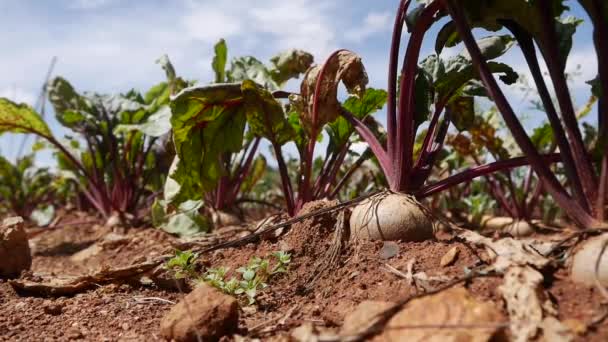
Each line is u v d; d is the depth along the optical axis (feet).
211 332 1.24
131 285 1.79
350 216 1.79
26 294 1.78
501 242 1.35
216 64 2.89
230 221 3.05
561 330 1.00
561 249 1.38
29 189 5.39
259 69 2.86
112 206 3.63
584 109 3.40
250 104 2.03
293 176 4.98
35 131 3.34
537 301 1.07
